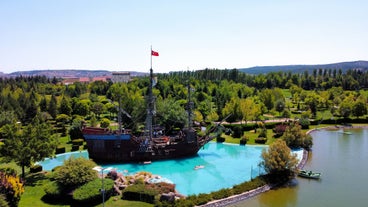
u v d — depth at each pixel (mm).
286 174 56094
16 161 53750
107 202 44312
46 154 55250
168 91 147875
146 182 52062
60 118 109875
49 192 44500
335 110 131125
